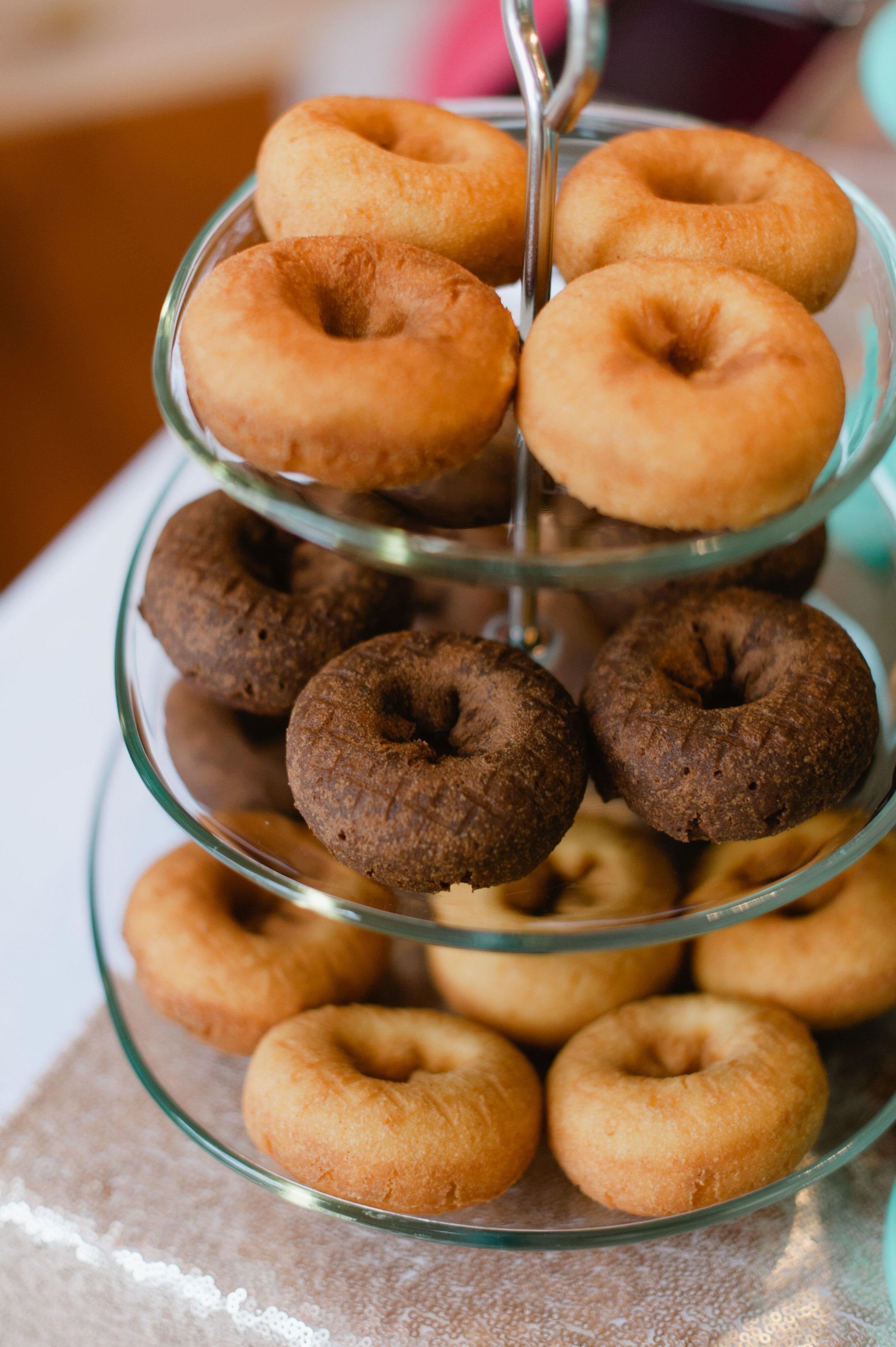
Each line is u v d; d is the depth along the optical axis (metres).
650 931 0.44
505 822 0.44
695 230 0.46
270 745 0.52
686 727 0.46
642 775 0.46
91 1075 0.55
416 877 0.44
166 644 0.52
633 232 0.46
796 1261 0.49
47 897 0.59
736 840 0.46
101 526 0.72
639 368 0.41
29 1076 0.55
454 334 0.42
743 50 0.89
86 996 0.57
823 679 0.47
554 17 0.96
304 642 0.50
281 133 0.47
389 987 0.54
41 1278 0.50
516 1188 0.49
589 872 0.47
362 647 0.49
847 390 0.47
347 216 0.46
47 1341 0.49
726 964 0.52
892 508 0.59
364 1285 0.49
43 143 1.66
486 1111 0.48
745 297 0.43
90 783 0.63
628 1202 0.48
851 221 0.48
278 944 0.53
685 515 0.41
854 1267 0.49
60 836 0.61
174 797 0.49
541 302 0.45
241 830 0.48
